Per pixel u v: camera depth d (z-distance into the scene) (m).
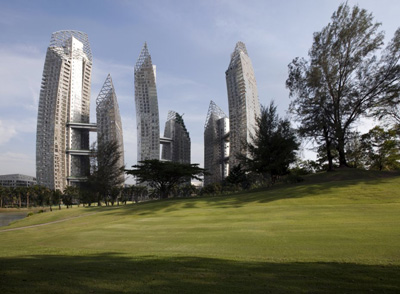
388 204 26.06
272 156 51.78
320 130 51.47
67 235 23.27
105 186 92.94
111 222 31.78
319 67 50.31
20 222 49.16
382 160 67.31
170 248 14.80
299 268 9.02
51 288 6.97
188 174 73.62
